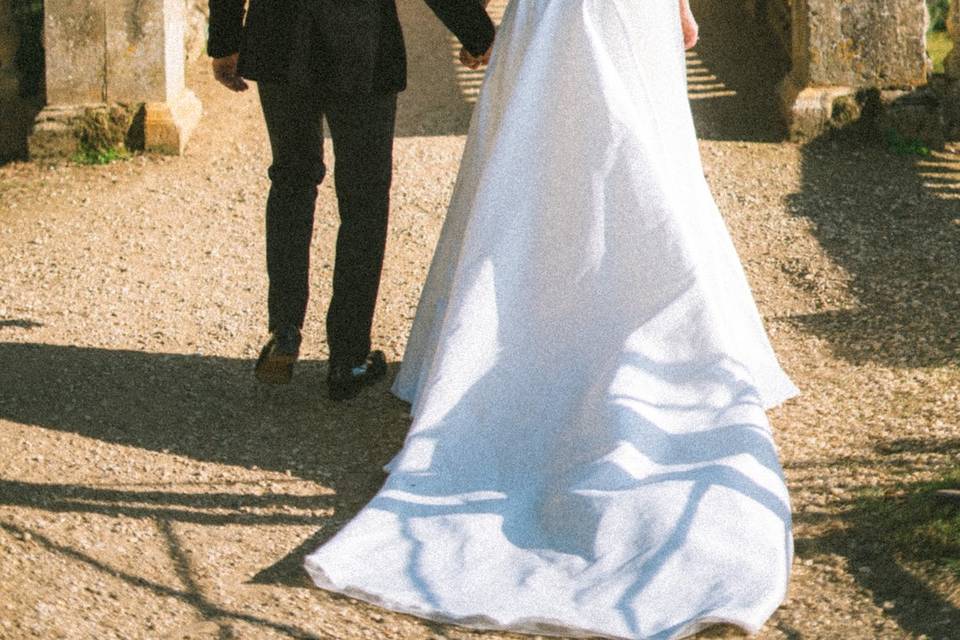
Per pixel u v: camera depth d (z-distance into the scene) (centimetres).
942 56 970
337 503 375
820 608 302
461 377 376
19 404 436
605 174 389
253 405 455
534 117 397
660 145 413
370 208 444
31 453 391
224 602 304
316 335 536
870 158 775
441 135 812
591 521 326
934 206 692
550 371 379
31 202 734
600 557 317
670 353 371
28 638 266
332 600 309
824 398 446
